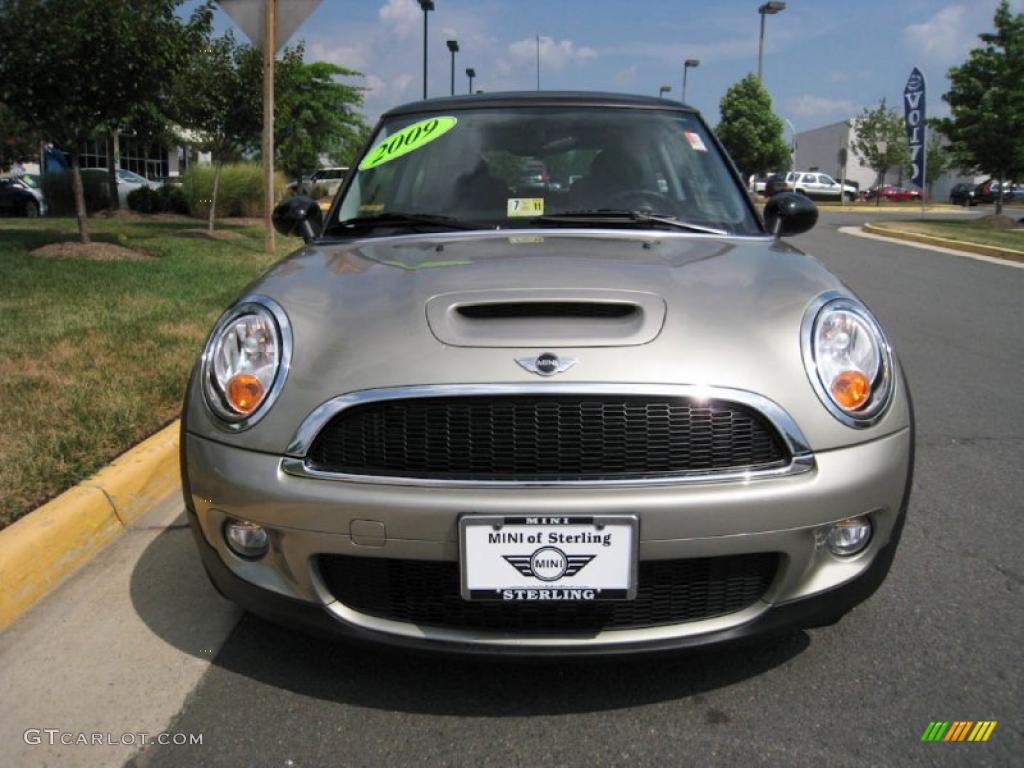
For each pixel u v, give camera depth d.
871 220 23.62
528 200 3.07
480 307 2.14
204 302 6.84
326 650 2.43
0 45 8.80
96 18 8.91
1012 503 3.48
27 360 4.80
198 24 10.12
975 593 2.72
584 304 2.12
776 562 2.04
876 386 2.10
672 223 2.97
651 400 1.94
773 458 1.98
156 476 3.55
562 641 1.99
